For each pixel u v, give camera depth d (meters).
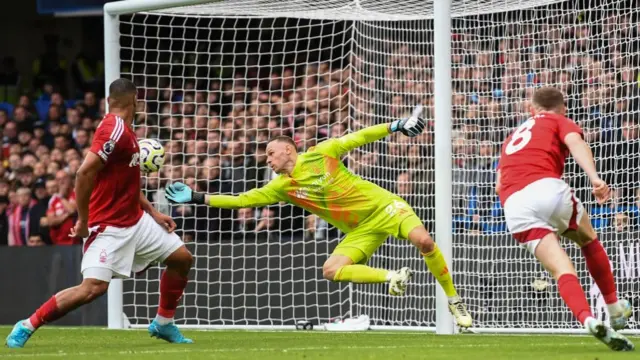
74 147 34.59
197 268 27.17
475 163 26.56
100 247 15.80
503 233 24.88
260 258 27.08
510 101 27.08
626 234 23.20
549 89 15.19
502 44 28.50
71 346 16.44
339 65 35.41
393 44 29.39
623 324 15.41
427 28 29.27
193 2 23.75
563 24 25.94
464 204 25.75
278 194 19.53
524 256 24.70
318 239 27.86
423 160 27.36
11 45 42.56
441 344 16.80
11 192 30.72
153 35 37.94
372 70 28.86
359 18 26.84
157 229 16.38
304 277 26.83
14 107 37.78
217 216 30.06
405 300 26.03
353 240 19.53
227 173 30.75
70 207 29.81
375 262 26.17
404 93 27.42
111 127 15.50
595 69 25.50
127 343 17.25
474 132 26.53
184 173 28.30
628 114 24.02
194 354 14.24
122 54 38.09
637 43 24.50
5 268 28.02
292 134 31.47
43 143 35.00
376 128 19.36
